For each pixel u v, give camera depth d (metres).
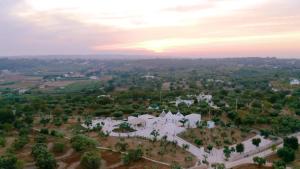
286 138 164.00
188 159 145.75
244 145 168.38
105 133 184.00
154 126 196.62
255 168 139.50
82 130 190.50
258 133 191.75
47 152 133.75
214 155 156.00
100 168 133.38
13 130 187.75
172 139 172.75
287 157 146.62
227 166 142.62
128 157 139.25
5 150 145.62
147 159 143.88
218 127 198.75
